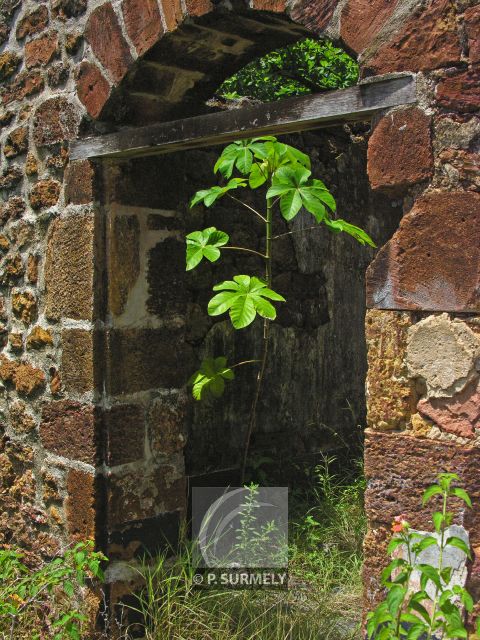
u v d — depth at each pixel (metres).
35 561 3.91
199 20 3.13
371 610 2.62
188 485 4.62
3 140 4.04
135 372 3.71
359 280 5.95
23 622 3.64
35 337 3.90
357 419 5.91
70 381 3.72
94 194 3.61
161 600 3.69
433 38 2.48
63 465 3.76
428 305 2.50
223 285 3.43
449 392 2.47
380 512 2.60
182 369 3.91
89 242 3.61
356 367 5.93
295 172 3.04
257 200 5.07
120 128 3.67
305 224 5.45
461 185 2.44
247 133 3.01
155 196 3.78
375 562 2.62
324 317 5.62
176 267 3.88
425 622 2.47
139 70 3.43
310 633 3.51
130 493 3.69
